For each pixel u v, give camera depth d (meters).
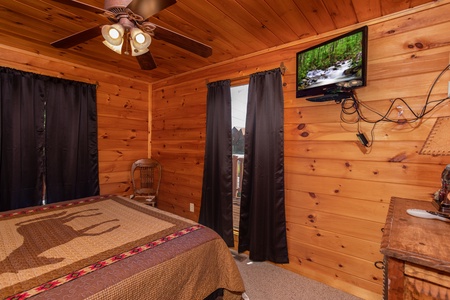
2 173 2.52
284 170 2.37
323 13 1.81
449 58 1.61
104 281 1.08
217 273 1.62
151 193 3.56
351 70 1.82
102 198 2.47
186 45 1.72
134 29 1.39
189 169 3.35
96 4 1.74
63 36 2.29
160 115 3.75
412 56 1.73
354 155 1.99
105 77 3.37
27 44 2.48
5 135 2.54
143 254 1.32
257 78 2.49
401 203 1.51
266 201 2.43
